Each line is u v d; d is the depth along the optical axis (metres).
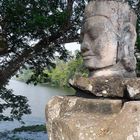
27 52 9.58
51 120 3.83
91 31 4.04
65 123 3.59
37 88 38.84
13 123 17.22
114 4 4.05
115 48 3.97
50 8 8.78
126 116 3.31
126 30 4.04
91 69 4.04
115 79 3.65
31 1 8.76
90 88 3.71
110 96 3.65
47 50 9.87
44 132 14.42
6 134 13.90
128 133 3.22
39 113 21.67
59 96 3.96
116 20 4.02
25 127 15.23
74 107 3.73
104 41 3.96
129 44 4.04
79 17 9.46
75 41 9.70
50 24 8.01
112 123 3.39
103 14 4.02
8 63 9.80
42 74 10.45
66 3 9.50
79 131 3.46
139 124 3.21
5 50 9.31
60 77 23.84
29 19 8.16
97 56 3.99
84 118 3.55
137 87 3.48
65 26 8.97
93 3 4.12
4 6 8.59
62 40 9.58
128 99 3.56
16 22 8.58
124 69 3.99
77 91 4.00
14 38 9.34
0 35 9.08
